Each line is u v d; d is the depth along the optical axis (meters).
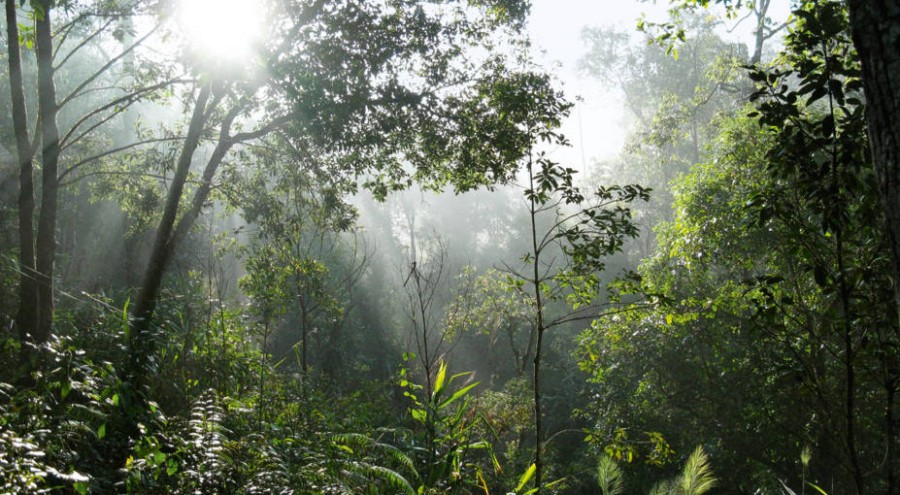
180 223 11.45
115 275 24.69
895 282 2.27
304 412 8.40
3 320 9.50
